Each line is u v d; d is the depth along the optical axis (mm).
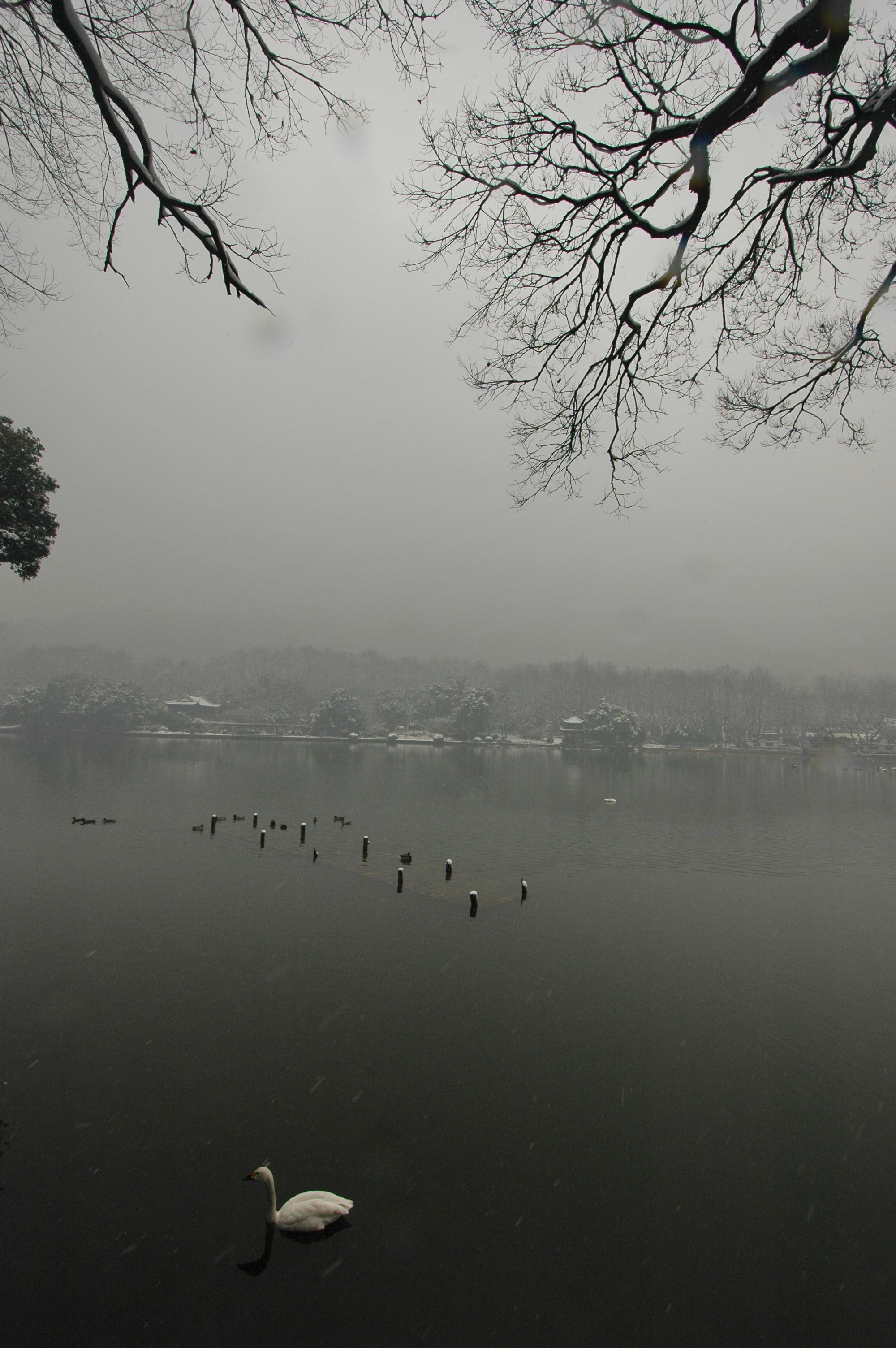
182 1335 7453
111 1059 13312
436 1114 11773
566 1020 15812
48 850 32719
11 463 20812
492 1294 8109
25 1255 8484
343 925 22484
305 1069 13156
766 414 9031
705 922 24344
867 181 8078
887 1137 11375
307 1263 8477
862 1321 7777
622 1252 8797
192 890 26203
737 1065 13781
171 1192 9641
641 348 8180
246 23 6129
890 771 113562
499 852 36375
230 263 6027
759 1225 9289
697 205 6453
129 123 5488
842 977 18922
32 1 5820
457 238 8023
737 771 104750
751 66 5500
